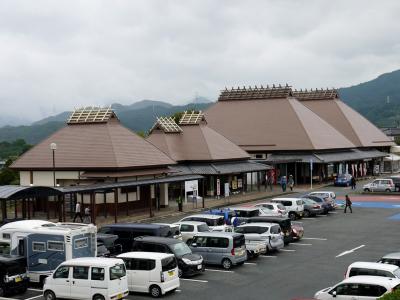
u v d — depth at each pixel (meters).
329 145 88.12
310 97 110.88
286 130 88.44
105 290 22.83
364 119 111.94
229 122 94.12
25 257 26.70
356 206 58.50
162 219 50.12
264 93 95.69
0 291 25.34
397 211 54.12
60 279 23.86
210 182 68.38
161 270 24.84
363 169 96.62
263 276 28.48
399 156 109.19
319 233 41.91
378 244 36.97
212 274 29.17
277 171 85.62
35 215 53.00
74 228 26.77
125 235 32.22
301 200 50.16
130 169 53.34
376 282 19.94
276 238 34.16
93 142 55.34
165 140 69.94
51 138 58.19
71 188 42.81
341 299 20.30
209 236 30.94
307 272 29.19
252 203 61.47
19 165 56.62
